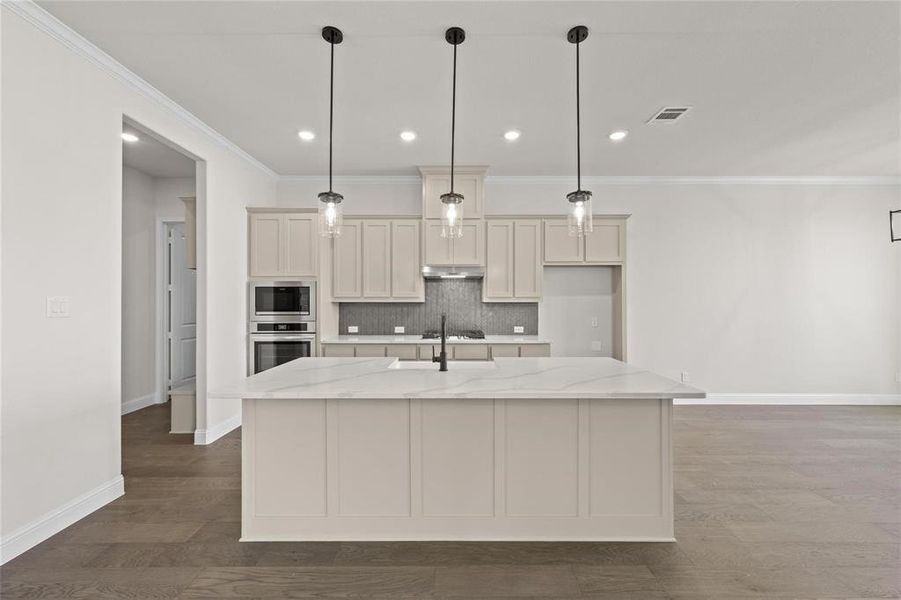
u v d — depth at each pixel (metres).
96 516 2.73
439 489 2.49
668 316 5.68
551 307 5.66
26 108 2.37
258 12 2.45
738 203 5.68
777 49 2.81
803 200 5.70
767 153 4.76
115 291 2.95
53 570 2.20
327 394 2.26
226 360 4.48
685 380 5.68
